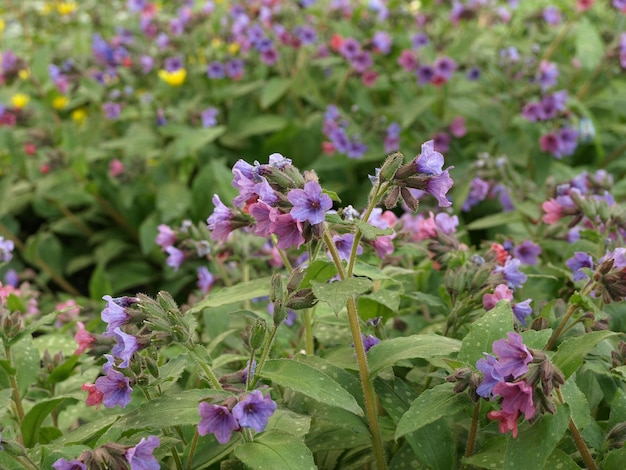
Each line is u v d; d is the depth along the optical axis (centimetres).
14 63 101
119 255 96
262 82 99
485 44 110
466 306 44
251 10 106
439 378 42
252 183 36
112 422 40
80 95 109
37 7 138
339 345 47
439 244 50
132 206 95
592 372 44
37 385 49
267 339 37
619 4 100
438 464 38
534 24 105
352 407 35
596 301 47
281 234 35
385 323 49
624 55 90
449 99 93
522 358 33
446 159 91
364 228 35
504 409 33
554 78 85
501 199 68
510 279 45
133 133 97
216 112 94
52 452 35
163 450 37
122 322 37
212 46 111
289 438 35
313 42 97
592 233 50
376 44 94
